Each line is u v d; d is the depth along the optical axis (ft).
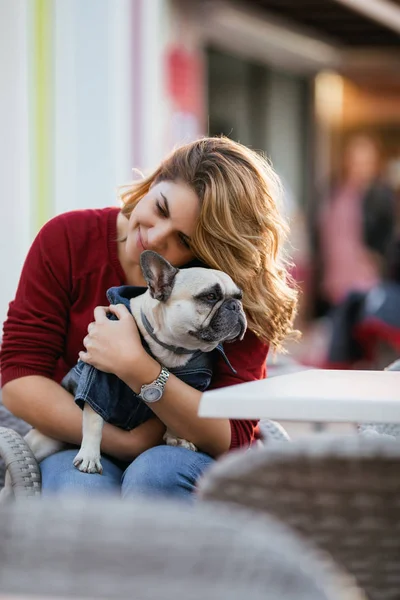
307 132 41.47
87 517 4.13
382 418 6.39
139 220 9.26
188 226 9.16
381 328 19.66
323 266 41.27
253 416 6.53
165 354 9.09
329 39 36.78
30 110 20.38
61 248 9.75
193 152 9.30
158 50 26.32
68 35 21.04
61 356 9.93
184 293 8.89
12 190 19.88
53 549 4.08
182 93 28.22
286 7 31.22
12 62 19.75
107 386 8.85
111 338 8.78
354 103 44.91
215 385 9.57
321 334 35.12
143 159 23.62
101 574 4.03
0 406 10.53
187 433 8.95
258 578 3.87
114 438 9.15
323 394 6.70
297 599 3.76
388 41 36.60
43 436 9.58
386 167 45.55
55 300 9.68
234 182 9.13
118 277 9.73
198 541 4.02
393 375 8.44
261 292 9.53
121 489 8.73
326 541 5.29
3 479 9.86
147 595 3.95
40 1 20.56
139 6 23.39
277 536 4.10
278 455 5.15
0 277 19.84
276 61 37.55
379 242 40.55
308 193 42.06
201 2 29.94
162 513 4.12
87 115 21.63
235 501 5.21
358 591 5.16
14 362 9.53
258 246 9.33
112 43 21.45
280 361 13.65
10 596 3.98
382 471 5.17
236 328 8.95
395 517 5.24
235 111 34.99
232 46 34.01
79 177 21.58
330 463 5.15
